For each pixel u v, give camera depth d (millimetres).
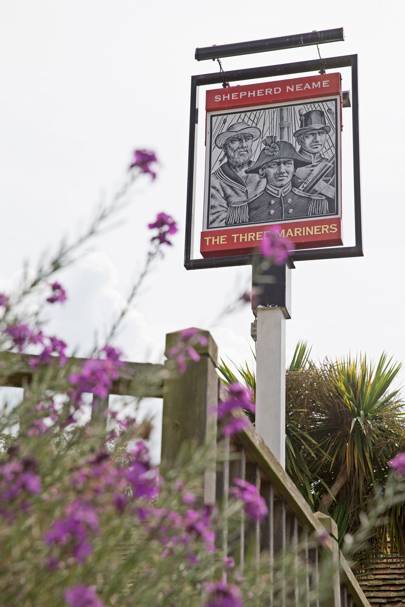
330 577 2205
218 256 8844
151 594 1670
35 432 1785
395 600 9742
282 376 7832
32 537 1539
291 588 2609
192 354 2174
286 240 2203
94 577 1586
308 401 10812
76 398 1884
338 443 10492
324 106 9078
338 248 8531
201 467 1809
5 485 1520
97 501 1607
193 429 2314
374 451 10445
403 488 2244
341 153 8875
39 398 1837
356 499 10109
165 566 1694
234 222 8891
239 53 9422
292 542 3176
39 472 1638
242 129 9219
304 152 8984
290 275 8445
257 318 8023
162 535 1695
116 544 1669
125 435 1885
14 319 1987
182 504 1785
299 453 10391
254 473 2801
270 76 9336
